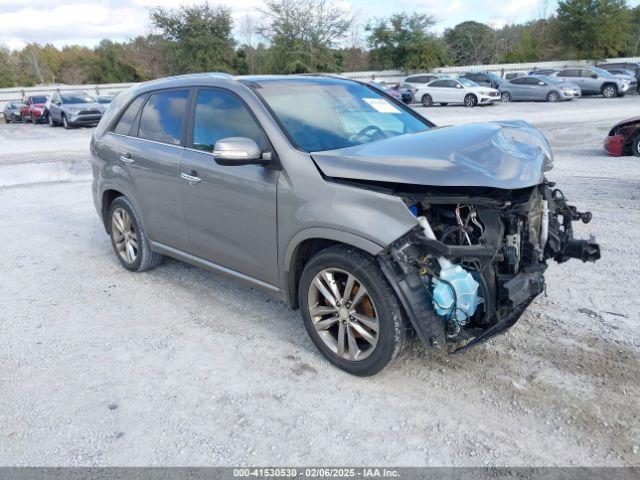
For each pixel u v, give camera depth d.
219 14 45.16
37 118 29.08
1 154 15.56
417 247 3.14
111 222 5.68
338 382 3.46
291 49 43.94
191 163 4.27
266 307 4.62
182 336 4.16
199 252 4.50
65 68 68.94
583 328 3.97
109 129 5.46
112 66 62.22
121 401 3.35
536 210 3.54
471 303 3.11
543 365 3.53
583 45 46.75
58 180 11.02
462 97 28.08
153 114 4.91
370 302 3.30
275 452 2.87
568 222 4.01
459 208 3.21
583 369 3.46
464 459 2.76
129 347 4.01
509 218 3.33
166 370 3.68
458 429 2.98
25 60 68.81
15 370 3.74
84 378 3.62
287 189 3.53
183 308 4.66
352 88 4.62
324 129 3.89
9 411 3.29
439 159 3.10
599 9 45.56
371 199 3.15
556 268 5.12
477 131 3.54
